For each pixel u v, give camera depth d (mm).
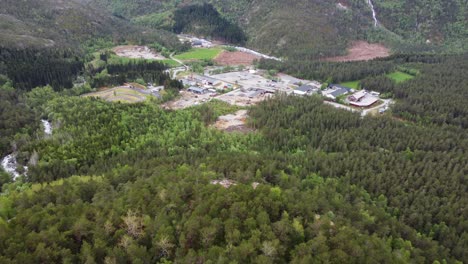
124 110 180250
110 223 77875
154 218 81562
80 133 154625
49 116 181000
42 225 78875
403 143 155625
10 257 68062
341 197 108812
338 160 137375
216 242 75250
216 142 152500
